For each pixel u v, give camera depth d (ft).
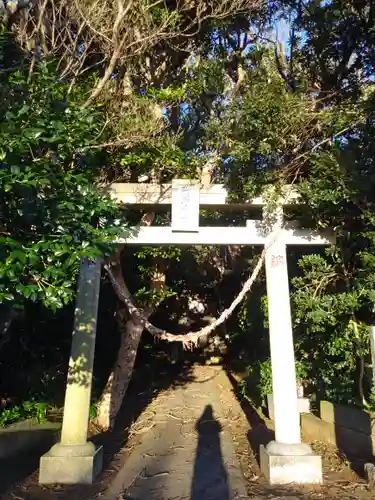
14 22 17.65
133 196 20.75
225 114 25.11
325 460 20.48
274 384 19.08
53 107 12.76
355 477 18.02
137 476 19.21
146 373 52.65
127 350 29.07
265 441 24.80
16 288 10.28
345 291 21.65
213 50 28.96
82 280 20.49
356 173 18.33
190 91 25.99
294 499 15.93
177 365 60.39
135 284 33.94
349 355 21.34
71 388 19.35
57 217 11.39
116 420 31.35
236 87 28.25
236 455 22.24
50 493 17.04
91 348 19.94
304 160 19.74
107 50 19.06
